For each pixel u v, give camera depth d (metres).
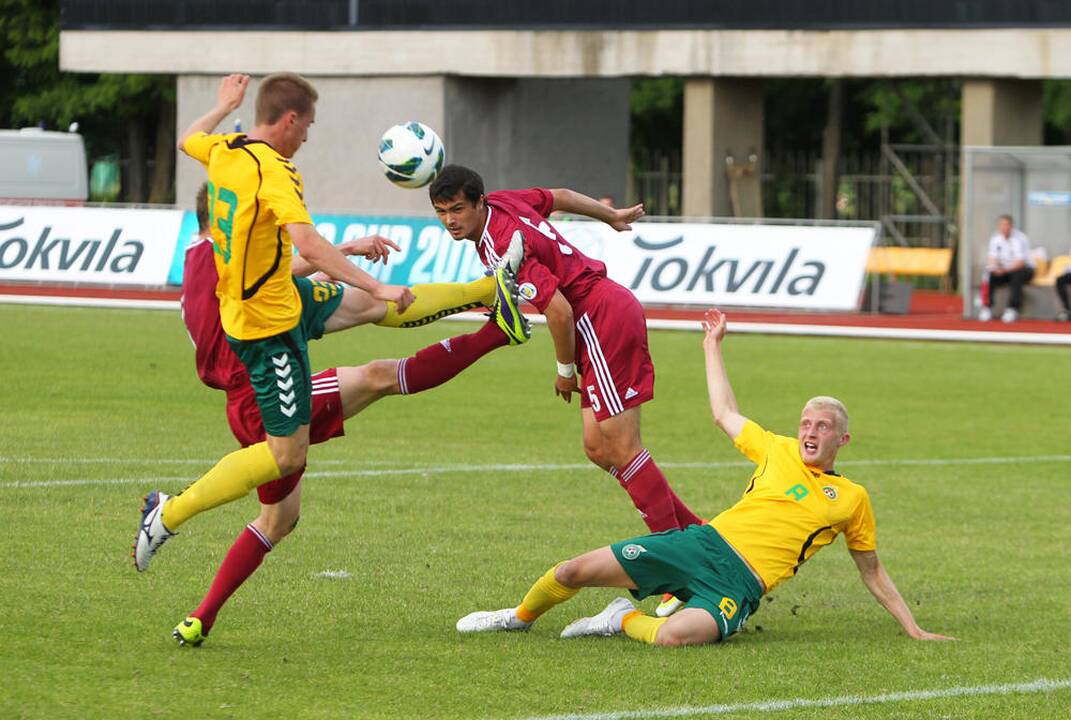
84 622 22.58
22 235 86.44
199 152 21.12
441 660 21.27
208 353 22.36
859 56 94.75
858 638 23.48
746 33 97.12
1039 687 20.66
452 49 103.56
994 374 62.91
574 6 100.69
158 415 45.91
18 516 30.34
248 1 108.25
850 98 154.12
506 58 102.19
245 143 20.77
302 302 22.42
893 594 23.75
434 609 24.56
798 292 77.50
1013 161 85.38
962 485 38.94
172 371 56.72
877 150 157.75
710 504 35.06
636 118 160.50
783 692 20.02
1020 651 22.81
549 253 25.36
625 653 21.91
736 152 102.12
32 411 45.78
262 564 27.41
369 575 26.83
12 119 150.50
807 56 95.94
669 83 154.12
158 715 18.19
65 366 57.03
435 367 23.27
